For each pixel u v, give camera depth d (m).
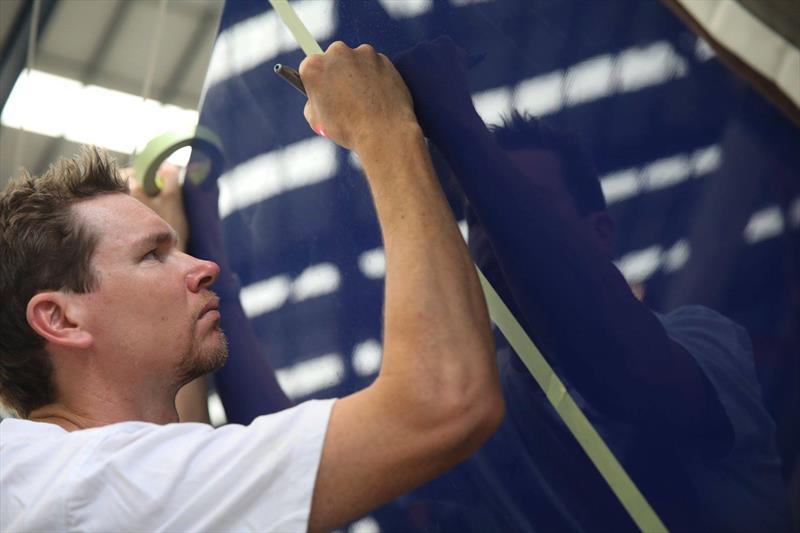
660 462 1.22
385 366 1.18
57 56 2.33
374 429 1.15
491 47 1.33
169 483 1.18
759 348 1.12
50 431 1.29
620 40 1.22
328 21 1.52
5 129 2.44
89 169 1.46
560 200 1.28
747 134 1.12
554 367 1.32
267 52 1.65
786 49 1.08
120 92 2.31
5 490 1.23
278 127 1.64
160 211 1.83
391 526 1.55
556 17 1.28
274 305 1.68
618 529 1.27
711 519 1.18
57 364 1.41
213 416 1.83
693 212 1.17
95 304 1.39
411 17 1.41
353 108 1.30
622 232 1.23
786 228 1.09
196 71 2.20
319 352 1.61
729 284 1.14
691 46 1.16
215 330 1.45
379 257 1.50
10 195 1.43
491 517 1.42
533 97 1.30
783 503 1.11
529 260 1.32
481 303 1.21
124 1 2.24
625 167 1.22
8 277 1.40
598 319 1.26
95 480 1.20
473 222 1.38
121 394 1.40
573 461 1.31
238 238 1.74
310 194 1.60
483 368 1.16
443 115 1.38
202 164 1.80
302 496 1.15
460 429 1.14
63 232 1.40
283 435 1.18
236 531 1.16
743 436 1.14
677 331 1.19
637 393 1.24
